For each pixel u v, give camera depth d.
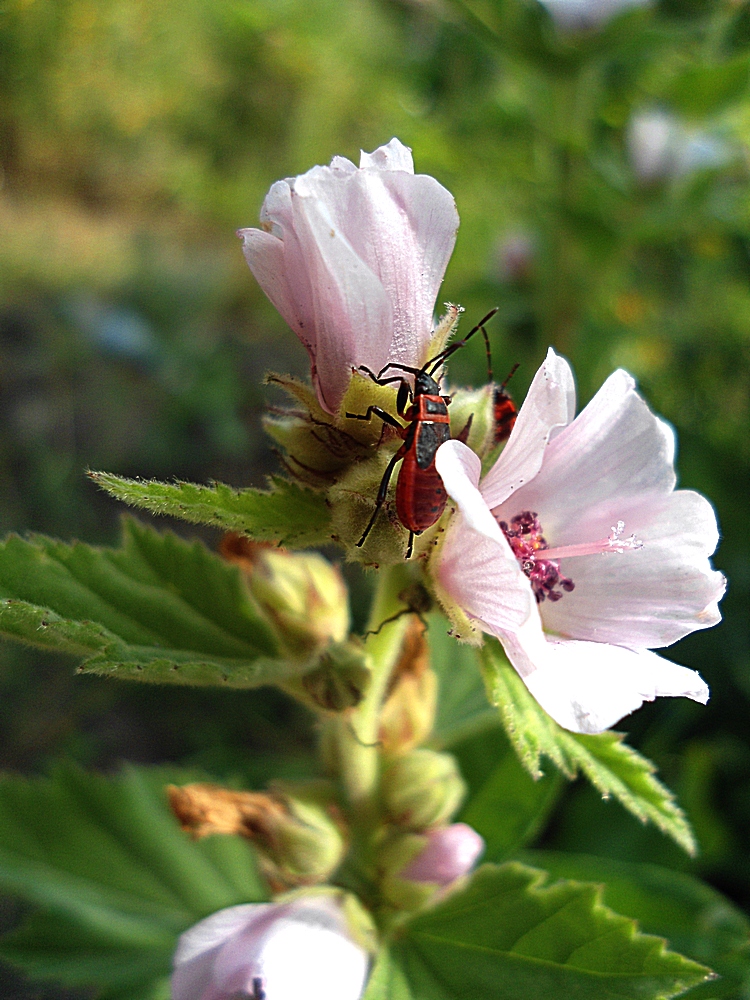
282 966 0.06
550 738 0.06
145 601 0.07
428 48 0.21
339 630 0.07
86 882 0.10
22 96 0.43
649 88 0.17
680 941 0.09
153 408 0.24
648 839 0.12
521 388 0.17
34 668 0.18
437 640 0.10
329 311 0.05
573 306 0.16
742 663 0.15
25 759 0.16
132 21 0.44
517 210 0.19
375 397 0.06
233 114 0.44
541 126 0.15
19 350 0.26
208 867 0.10
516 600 0.05
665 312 0.20
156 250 0.36
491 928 0.07
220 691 0.17
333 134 0.41
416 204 0.06
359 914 0.07
